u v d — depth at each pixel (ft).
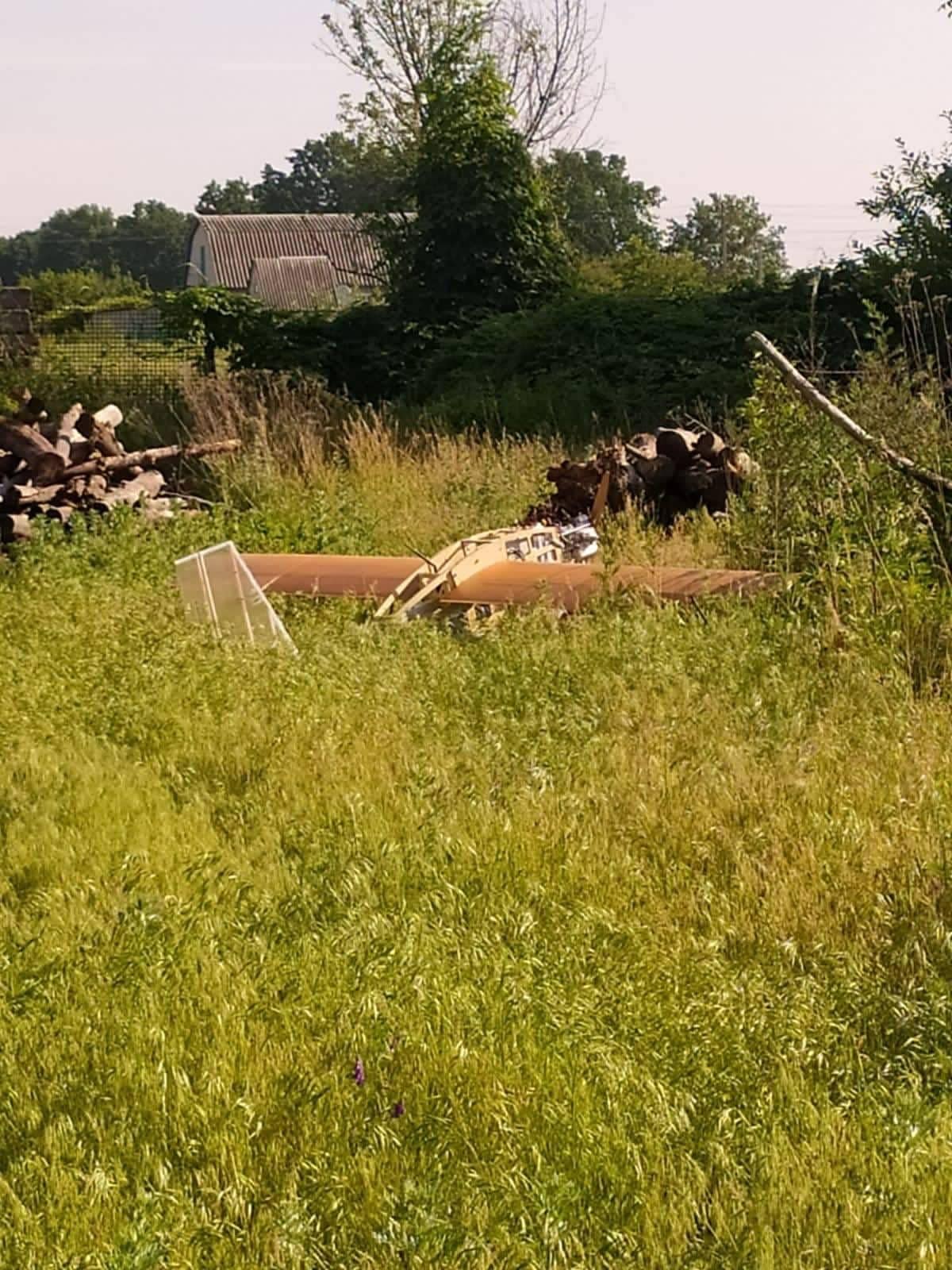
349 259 199.11
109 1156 12.90
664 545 39.83
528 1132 13.10
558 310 78.23
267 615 31.55
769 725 23.67
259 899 17.84
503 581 32.24
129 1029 14.73
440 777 21.88
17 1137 13.23
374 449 57.88
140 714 25.27
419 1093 13.66
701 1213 12.01
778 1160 12.55
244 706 25.49
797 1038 14.55
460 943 16.56
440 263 86.89
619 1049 14.30
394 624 30.48
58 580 36.63
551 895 18.02
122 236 368.27
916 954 16.34
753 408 35.45
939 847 18.92
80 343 86.07
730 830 19.92
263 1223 11.98
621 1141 12.81
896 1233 11.77
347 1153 12.92
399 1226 11.64
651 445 47.60
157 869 19.04
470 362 79.25
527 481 52.65
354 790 21.75
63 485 45.50
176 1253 11.47
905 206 75.05
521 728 24.20
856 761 22.29
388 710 25.16
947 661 26.94
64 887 18.60
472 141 87.51
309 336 83.56
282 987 15.44
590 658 27.43
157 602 32.76
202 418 64.54
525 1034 14.52
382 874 18.71
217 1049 14.43
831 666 26.91
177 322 81.20
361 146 131.75
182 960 16.02
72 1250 11.66
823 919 17.29
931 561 30.71
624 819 20.48
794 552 33.30
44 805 21.27
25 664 28.17
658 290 82.17
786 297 76.28
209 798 21.80
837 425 33.04
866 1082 14.11
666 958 16.16
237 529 44.11
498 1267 11.37
